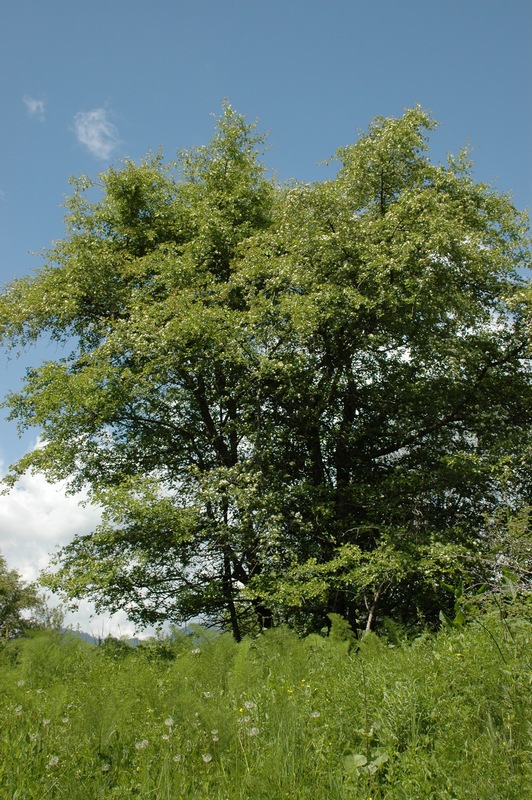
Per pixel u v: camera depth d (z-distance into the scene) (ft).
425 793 13.65
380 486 53.11
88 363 60.54
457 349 55.47
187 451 61.11
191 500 53.93
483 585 23.90
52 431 55.62
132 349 56.44
